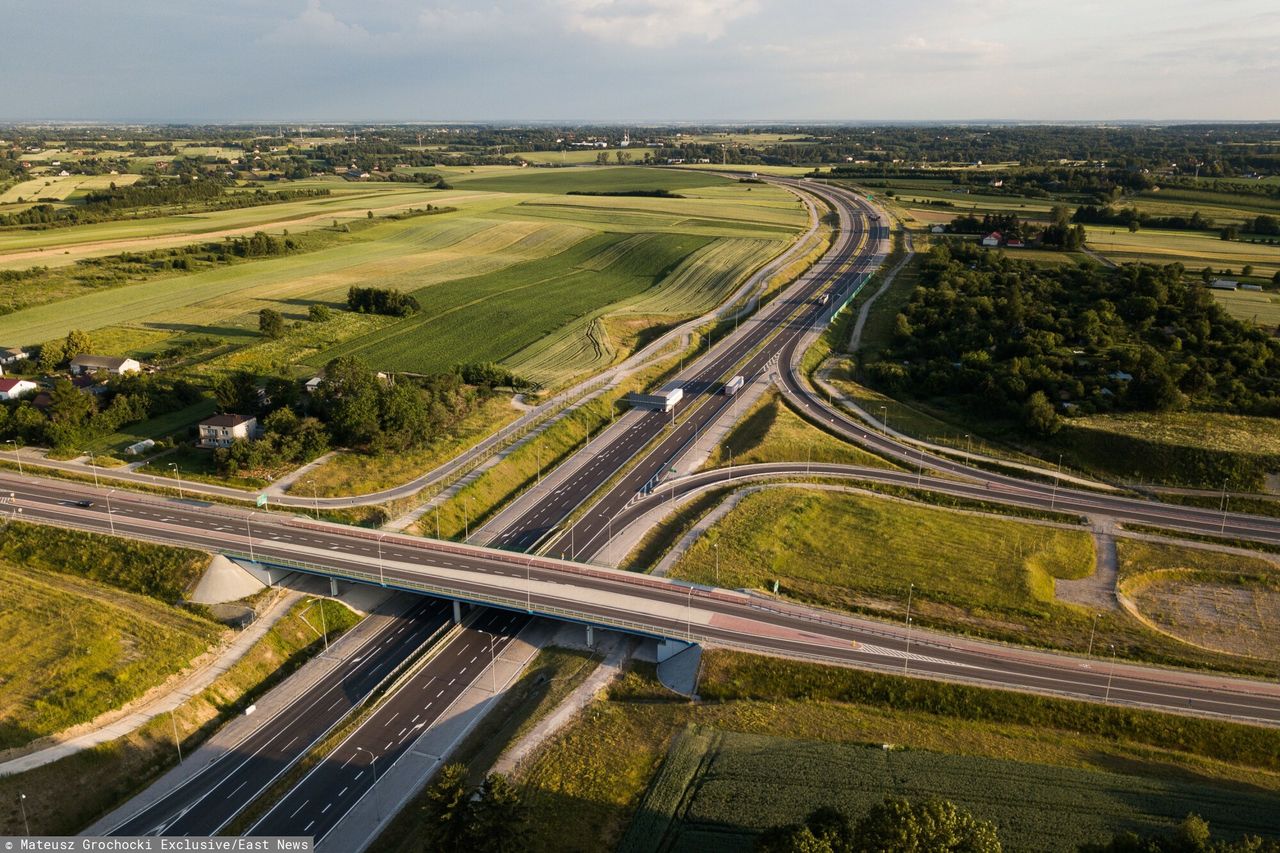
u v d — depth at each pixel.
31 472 135.12
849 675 93.38
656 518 130.88
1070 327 192.12
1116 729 87.31
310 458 141.25
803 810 73.44
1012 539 125.81
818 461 150.75
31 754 80.06
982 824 63.31
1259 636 105.50
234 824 77.06
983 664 95.81
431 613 110.88
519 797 72.81
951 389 178.75
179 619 102.44
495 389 176.50
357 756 85.62
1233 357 173.75
